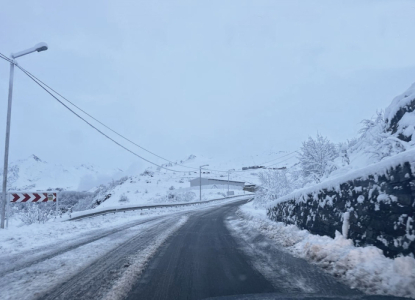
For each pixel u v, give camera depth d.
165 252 9.36
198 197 72.50
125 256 8.73
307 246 8.67
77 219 21.33
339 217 8.27
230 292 5.36
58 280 6.22
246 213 24.70
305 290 5.27
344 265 6.32
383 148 10.72
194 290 5.55
